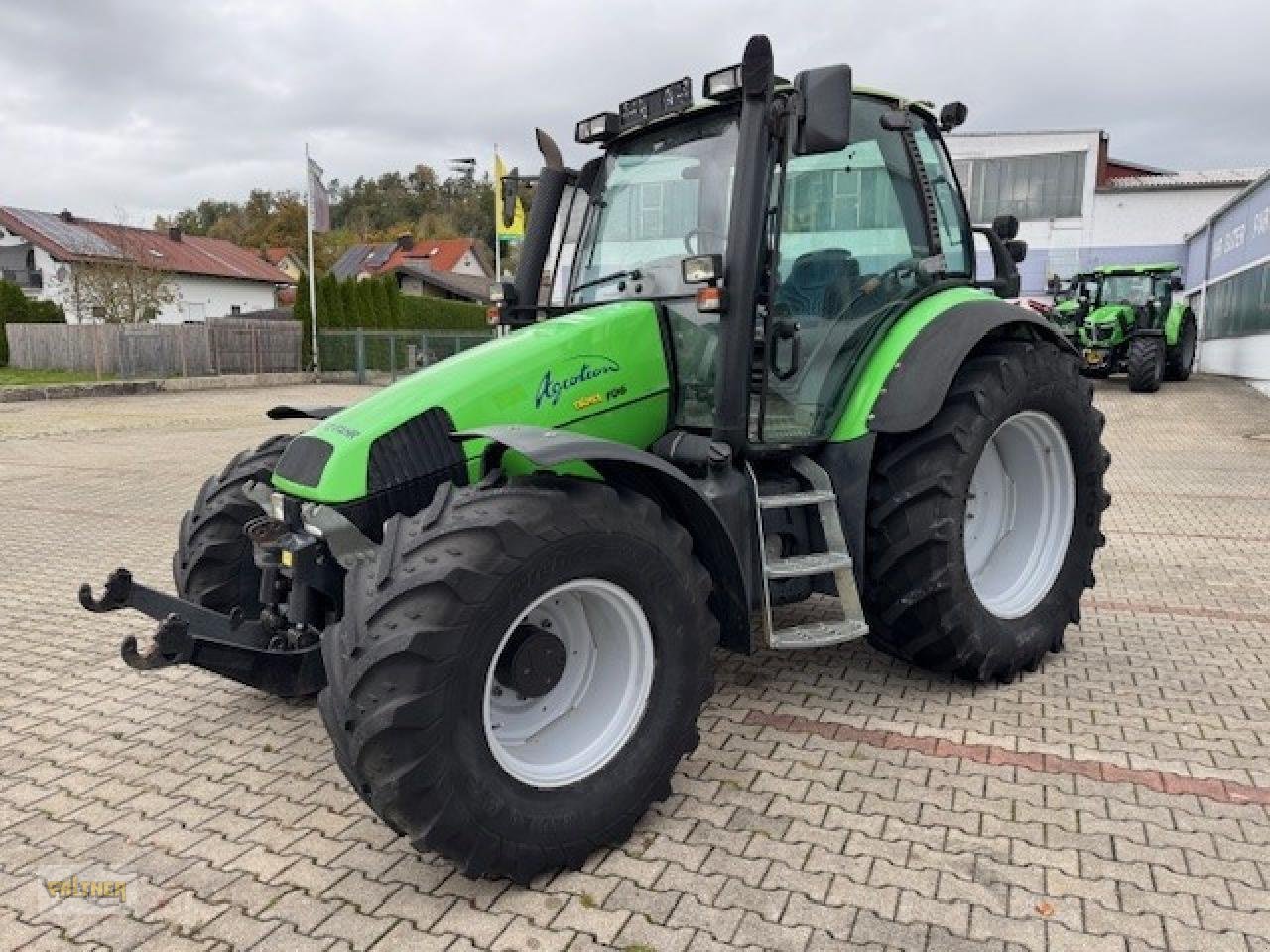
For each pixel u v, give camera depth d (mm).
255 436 13258
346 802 3092
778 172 3396
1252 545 6266
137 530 7188
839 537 3557
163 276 34500
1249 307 19062
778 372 3555
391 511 3027
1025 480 4254
